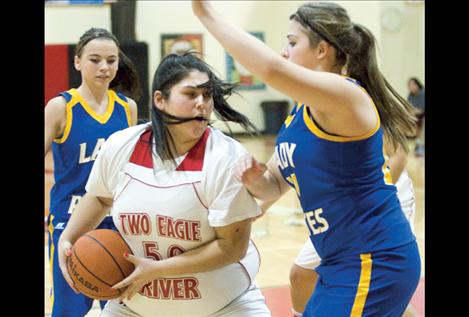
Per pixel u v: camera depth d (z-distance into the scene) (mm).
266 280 7191
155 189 3271
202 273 3336
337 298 3178
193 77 3201
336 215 3188
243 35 2863
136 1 17734
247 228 3297
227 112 3469
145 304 3453
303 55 3318
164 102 3236
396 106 3527
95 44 4770
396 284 3145
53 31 17016
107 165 3410
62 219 4766
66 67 13844
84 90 4871
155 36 18312
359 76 3438
